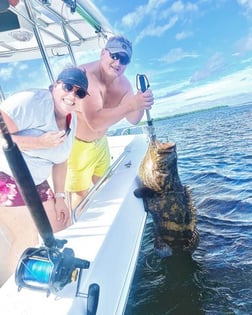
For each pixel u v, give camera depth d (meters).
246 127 8.53
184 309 1.79
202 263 2.25
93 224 1.40
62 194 1.71
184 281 2.02
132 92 2.54
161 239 2.24
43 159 1.50
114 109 1.95
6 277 1.48
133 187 2.03
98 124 1.97
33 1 2.03
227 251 2.48
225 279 2.05
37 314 0.86
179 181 2.17
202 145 7.49
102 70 2.16
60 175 1.72
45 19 2.64
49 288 0.89
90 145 2.26
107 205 1.63
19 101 1.31
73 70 1.42
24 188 0.84
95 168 2.52
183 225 2.21
